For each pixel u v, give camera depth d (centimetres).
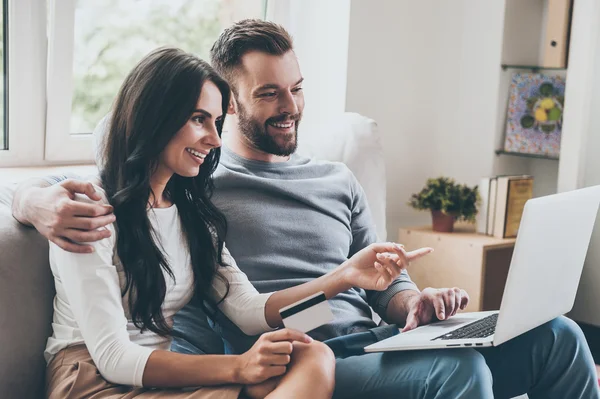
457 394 147
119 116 154
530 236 147
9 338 149
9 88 231
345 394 159
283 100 196
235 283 175
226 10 277
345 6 295
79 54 244
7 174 218
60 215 141
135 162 151
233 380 142
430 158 336
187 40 270
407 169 329
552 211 152
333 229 200
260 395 142
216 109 158
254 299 173
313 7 294
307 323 145
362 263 171
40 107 238
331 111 301
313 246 195
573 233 163
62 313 155
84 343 151
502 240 296
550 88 318
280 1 286
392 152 321
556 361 170
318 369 140
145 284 150
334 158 233
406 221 333
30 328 154
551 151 317
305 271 191
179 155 155
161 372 141
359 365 161
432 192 305
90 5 242
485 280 309
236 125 201
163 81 151
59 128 241
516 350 172
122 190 150
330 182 204
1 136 235
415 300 185
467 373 148
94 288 143
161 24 262
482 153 332
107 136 158
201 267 169
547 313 166
